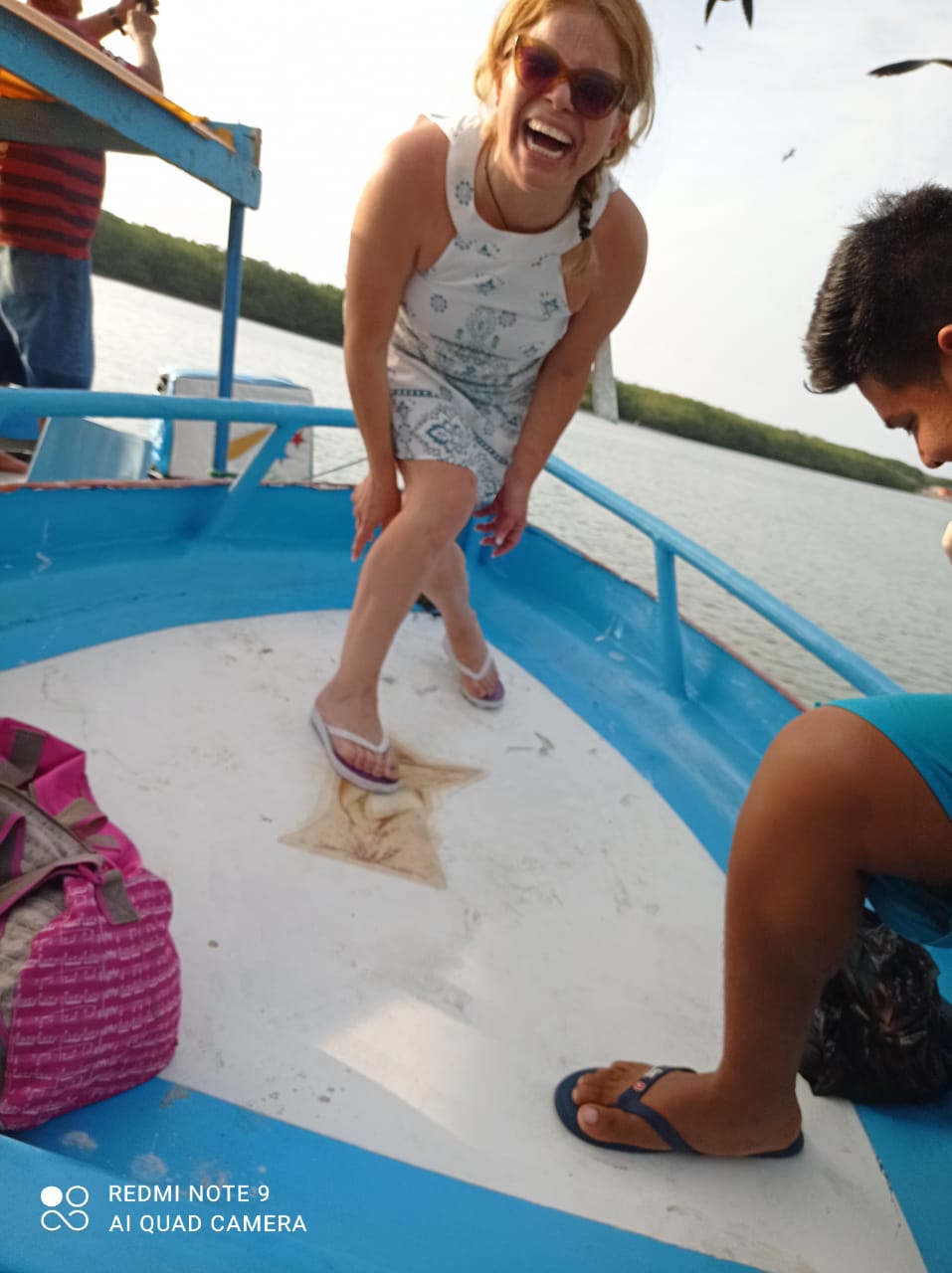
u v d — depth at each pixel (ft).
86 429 9.68
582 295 6.31
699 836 6.68
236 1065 4.09
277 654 7.75
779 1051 3.77
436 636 8.80
